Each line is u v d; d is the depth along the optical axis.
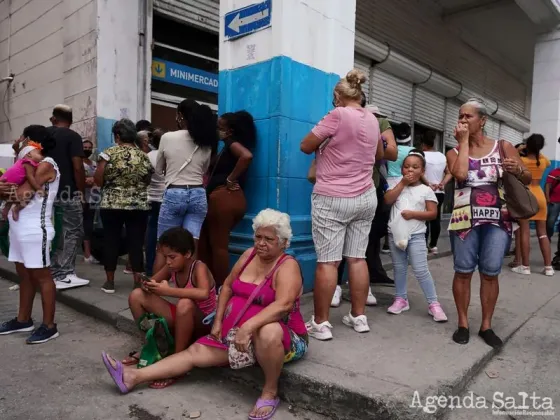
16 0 8.34
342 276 4.49
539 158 5.56
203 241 4.26
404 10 10.40
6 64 8.82
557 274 5.75
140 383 2.84
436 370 2.71
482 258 3.24
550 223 6.17
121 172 4.32
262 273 2.79
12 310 4.41
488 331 3.27
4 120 9.05
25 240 3.44
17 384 2.91
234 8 4.43
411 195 3.78
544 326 3.78
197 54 7.52
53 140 4.09
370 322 3.61
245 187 4.37
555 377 2.92
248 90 4.34
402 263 3.85
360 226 3.32
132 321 3.74
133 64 6.49
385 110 10.52
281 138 4.08
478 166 3.20
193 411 2.61
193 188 3.90
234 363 2.62
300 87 4.23
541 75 10.76
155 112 7.02
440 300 4.33
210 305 3.13
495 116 15.38
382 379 2.57
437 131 12.65
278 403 2.64
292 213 4.26
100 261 5.90
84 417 2.54
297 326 2.79
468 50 13.04
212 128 3.94
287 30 4.06
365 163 3.21
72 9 6.66
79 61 6.53
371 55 9.60
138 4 6.49
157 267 3.83
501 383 2.84
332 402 2.50
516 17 11.39
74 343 3.60
